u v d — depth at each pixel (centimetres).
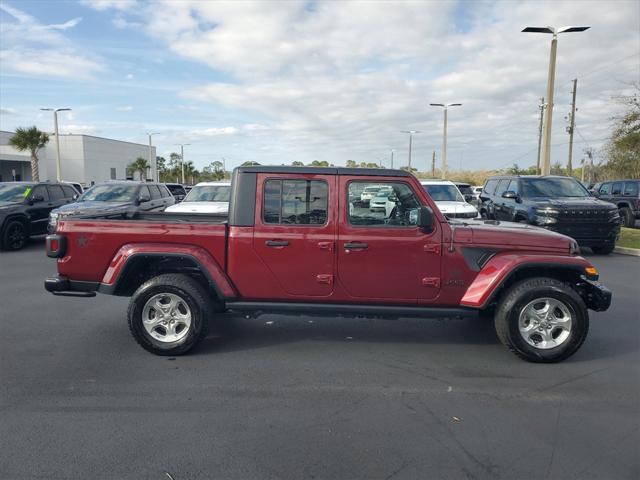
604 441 349
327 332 609
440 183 1461
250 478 304
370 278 514
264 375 470
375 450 337
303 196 516
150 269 559
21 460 322
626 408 402
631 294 820
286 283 520
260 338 584
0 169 5484
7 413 388
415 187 511
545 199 1280
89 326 627
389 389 439
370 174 512
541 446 343
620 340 581
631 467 317
